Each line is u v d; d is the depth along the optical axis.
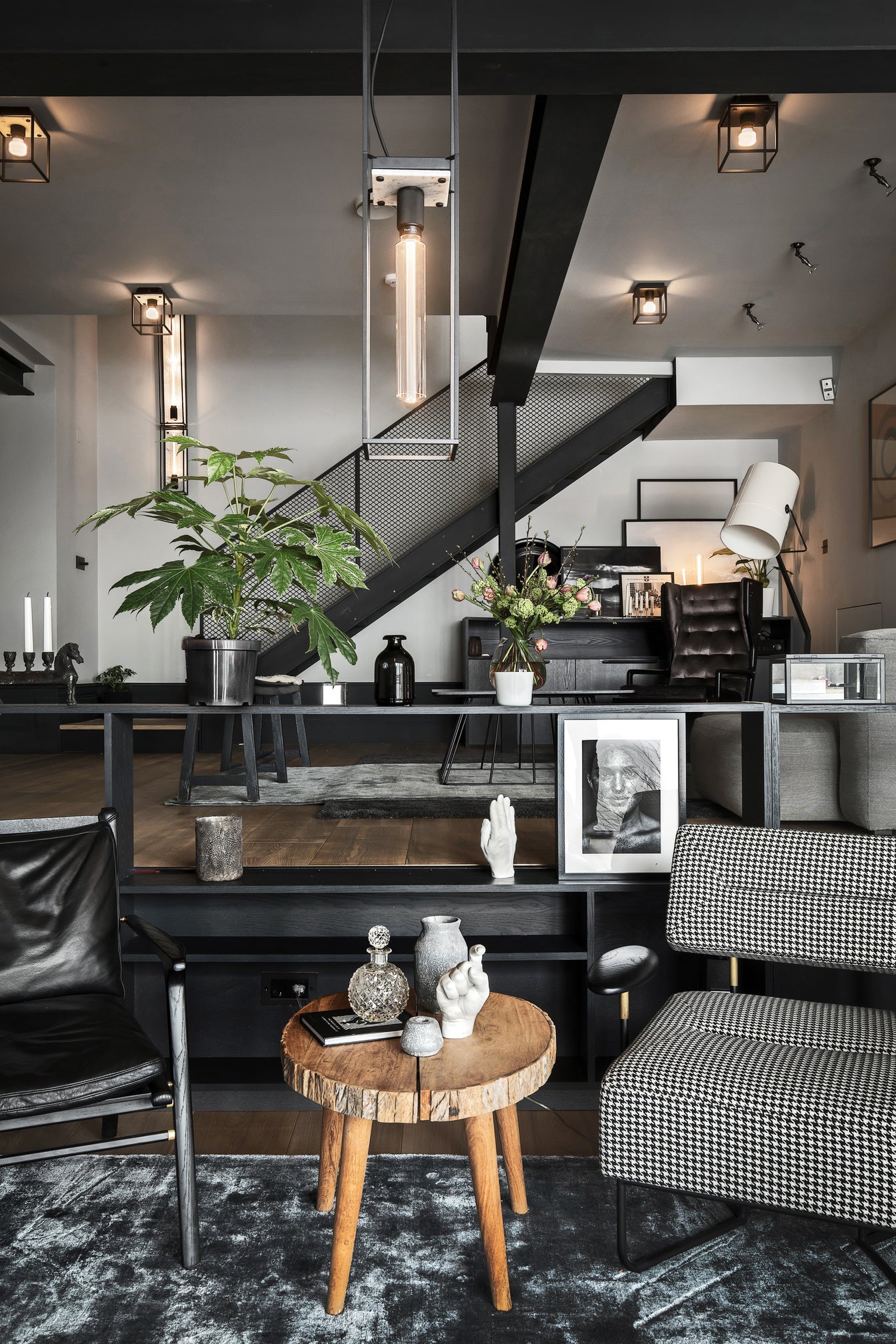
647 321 5.48
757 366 6.84
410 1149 2.18
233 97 3.54
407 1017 1.87
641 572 8.22
